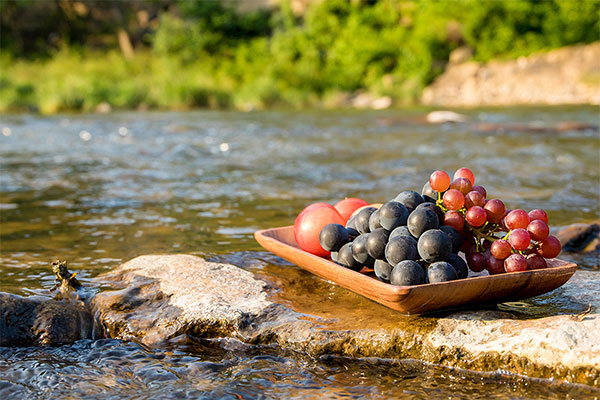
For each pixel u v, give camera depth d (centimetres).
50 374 201
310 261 240
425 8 2492
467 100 2102
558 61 2166
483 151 762
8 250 325
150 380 197
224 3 2898
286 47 2584
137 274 268
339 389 188
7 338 226
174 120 1402
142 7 3106
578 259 317
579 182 546
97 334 234
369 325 215
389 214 217
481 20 2309
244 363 207
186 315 227
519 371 192
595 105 1723
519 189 513
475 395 182
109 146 850
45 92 2109
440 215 222
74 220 400
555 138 909
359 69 2403
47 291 253
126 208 439
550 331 196
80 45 3042
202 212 423
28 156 746
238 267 278
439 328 208
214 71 2552
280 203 455
